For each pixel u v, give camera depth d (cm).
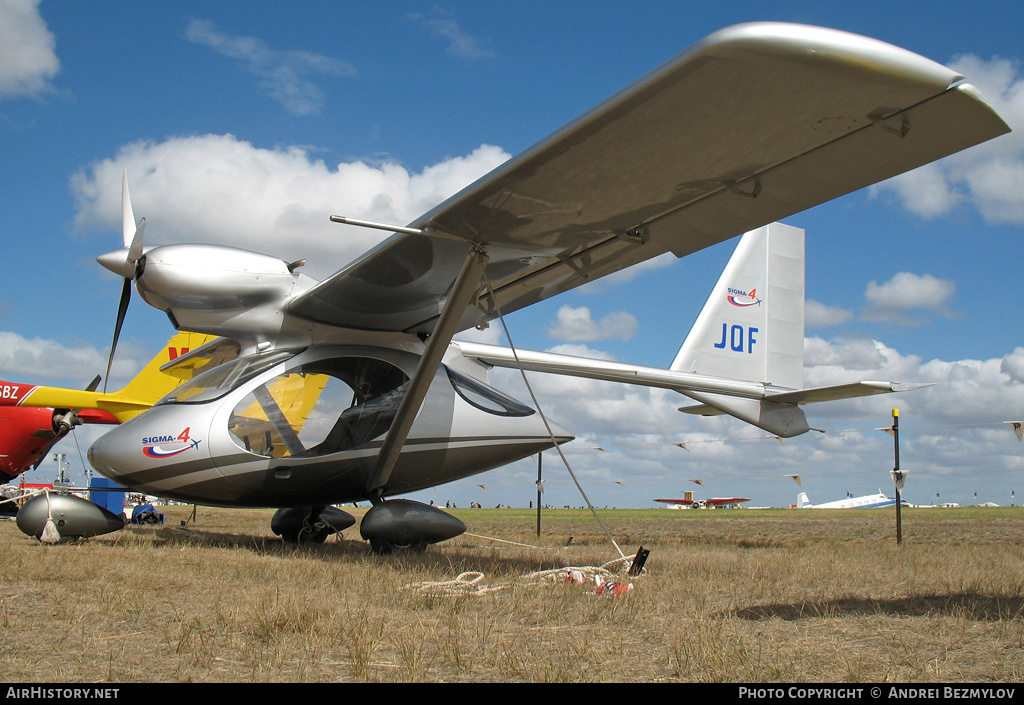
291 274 830
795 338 1277
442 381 888
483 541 1161
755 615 433
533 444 923
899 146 480
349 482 820
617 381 1095
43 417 1420
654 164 529
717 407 1185
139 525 1346
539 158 521
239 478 776
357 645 321
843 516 2819
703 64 410
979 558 755
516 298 861
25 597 434
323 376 829
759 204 580
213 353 898
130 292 867
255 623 372
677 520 2369
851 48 394
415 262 714
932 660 319
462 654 328
